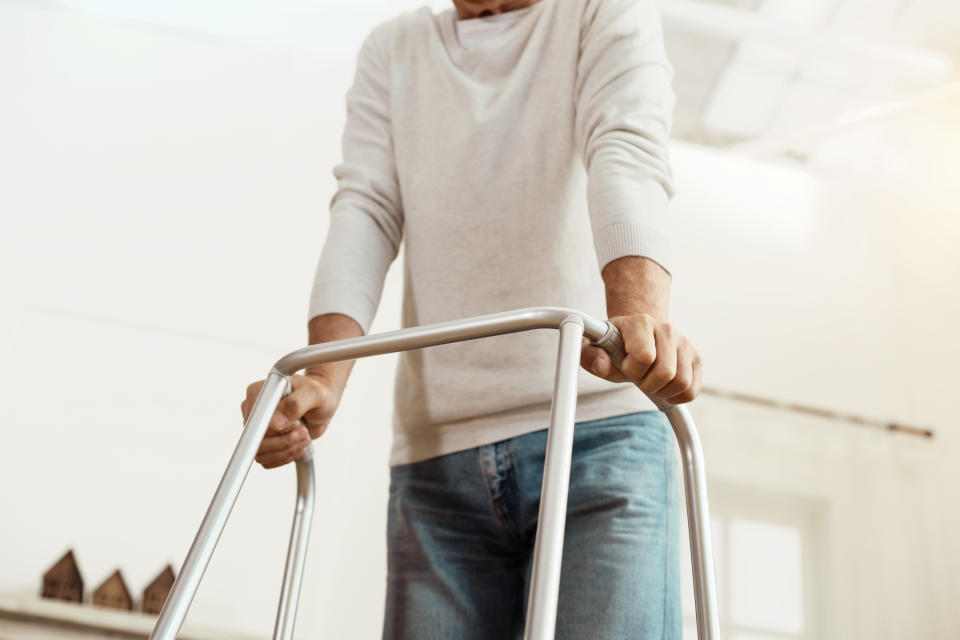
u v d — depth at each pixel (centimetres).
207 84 351
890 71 395
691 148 397
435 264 104
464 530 98
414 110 115
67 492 269
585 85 102
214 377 296
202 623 256
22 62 339
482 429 97
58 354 289
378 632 268
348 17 372
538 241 100
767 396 346
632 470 89
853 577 324
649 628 84
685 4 377
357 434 295
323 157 347
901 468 345
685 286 361
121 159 329
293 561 89
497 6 117
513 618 99
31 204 313
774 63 397
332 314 103
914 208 402
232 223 326
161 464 278
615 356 75
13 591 253
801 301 369
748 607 321
